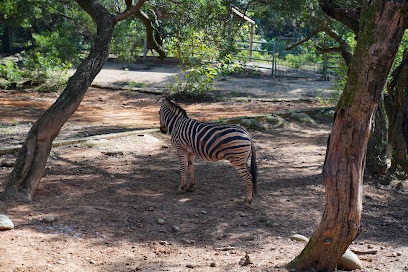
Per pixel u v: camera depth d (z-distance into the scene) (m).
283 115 15.38
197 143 7.30
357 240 6.02
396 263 5.03
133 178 8.46
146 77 24.16
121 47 22.67
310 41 11.52
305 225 6.56
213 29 13.45
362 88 4.12
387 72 4.11
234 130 7.07
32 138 7.13
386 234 6.30
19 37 33.03
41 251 4.88
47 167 8.64
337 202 4.35
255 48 34.09
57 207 6.57
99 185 7.86
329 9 8.23
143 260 4.97
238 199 7.62
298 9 9.39
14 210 6.27
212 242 5.77
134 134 11.88
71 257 4.82
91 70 7.65
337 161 4.34
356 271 4.73
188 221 6.48
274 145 11.88
